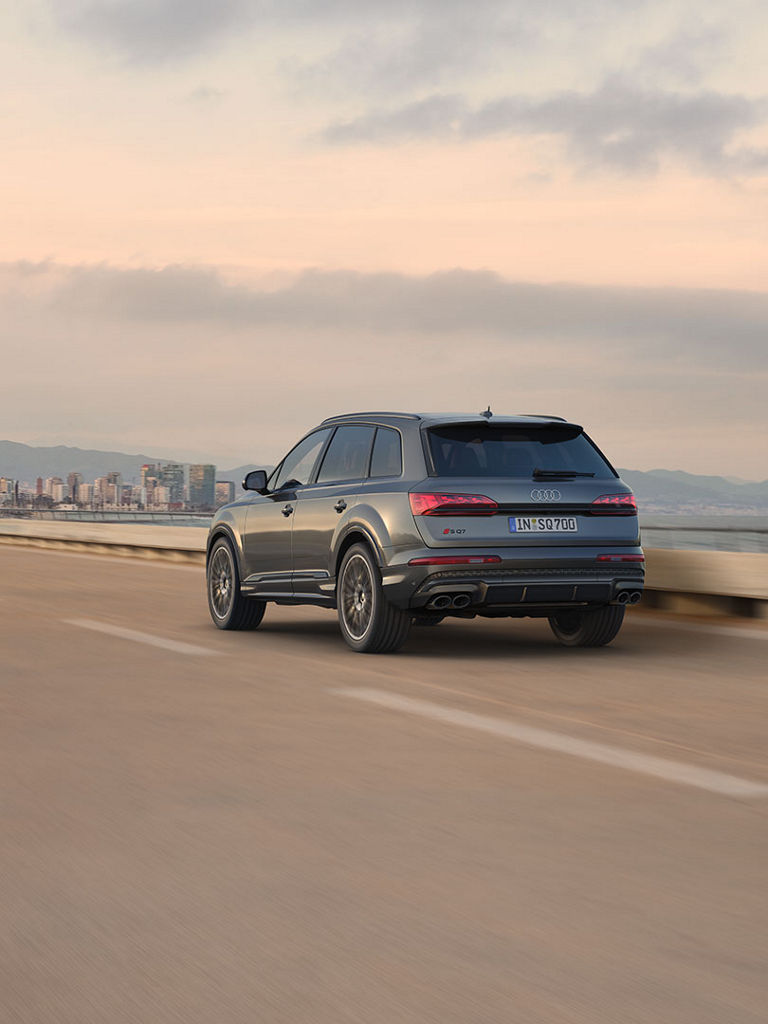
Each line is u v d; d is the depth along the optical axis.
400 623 10.48
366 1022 3.24
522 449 10.59
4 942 3.81
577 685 8.94
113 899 4.21
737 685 9.01
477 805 5.46
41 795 5.63
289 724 7.32
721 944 3.80
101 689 8.62
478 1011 3.31
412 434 10.59
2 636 11.75
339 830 5.06
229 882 4.39
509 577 10.22
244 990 3.45
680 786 5.82
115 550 32.00
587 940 3.83
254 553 12.24
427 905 4.15
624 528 10.60
